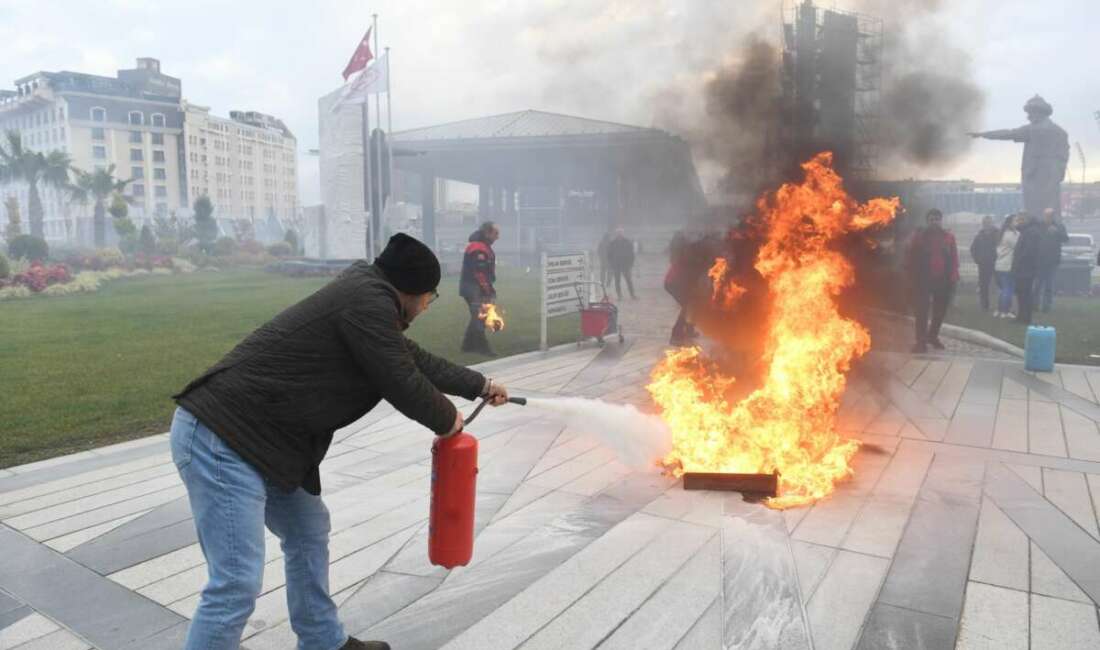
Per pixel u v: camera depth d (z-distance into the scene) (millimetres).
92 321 13211
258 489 2135
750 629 2719
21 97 105875
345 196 24625
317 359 2137
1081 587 3014
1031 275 12102
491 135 29266
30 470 4723
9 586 3148
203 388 2123
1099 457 4816
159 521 3869
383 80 23656
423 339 10656
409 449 5168
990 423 5715
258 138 134375
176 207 111312
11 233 50812
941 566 3213
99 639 2727
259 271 34062
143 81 110125
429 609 2918
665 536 3570
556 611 2883
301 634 2510
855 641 2625
